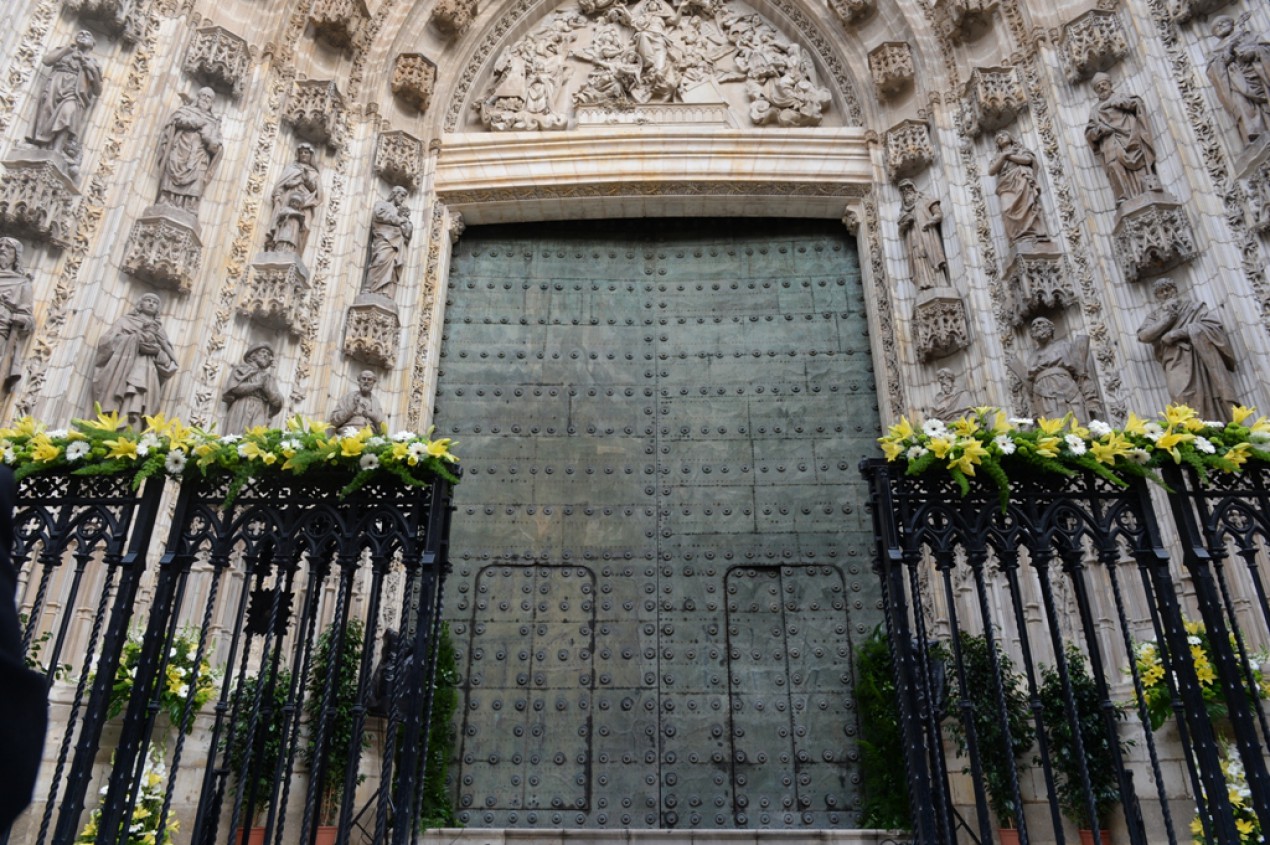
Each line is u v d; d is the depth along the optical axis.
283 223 11.49
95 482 5.16
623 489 11.79
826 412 12.21
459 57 14.35
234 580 9.28
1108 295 10.40
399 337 12.08
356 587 9.84
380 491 5.15
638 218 13.80
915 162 12.77
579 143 13.60
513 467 11.92
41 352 9.05
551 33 14.90
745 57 14.56
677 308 13.11
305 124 12.40
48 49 10.09
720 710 10.46
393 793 9.06
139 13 10.92
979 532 4.88
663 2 15.03
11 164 9.22
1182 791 7.70
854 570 11.17
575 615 11.04
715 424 12.20
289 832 8.26
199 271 10.55
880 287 12.48
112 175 10.21
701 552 11.38
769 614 10.99
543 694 10.58
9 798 1.48
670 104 14.17
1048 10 12.48
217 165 11.24
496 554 11.37
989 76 12.34
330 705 4.73
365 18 13.41
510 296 13.17
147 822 7.05
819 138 13.54
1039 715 4.52
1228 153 10.11
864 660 10.12
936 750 4.48
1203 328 9.30
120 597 4.75
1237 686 4.43
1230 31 10.40
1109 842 7.87
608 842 9.07
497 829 9.12
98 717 4.48
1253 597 8.13
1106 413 10.03
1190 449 4.89
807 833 9.03
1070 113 11.70
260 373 10.48
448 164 13.48
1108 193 10.96
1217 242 9.73
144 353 9.50
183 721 4.77
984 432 5.02
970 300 11.49
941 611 10.08
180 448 5.03
